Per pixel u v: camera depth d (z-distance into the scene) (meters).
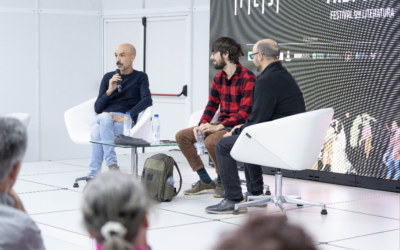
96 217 0.82
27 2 6.43
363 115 4.53
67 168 5.84
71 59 6.78
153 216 0.92
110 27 7.08
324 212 3.52
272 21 5.20
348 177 4.70
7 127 1.22
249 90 4.02
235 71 4.12
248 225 0.54
